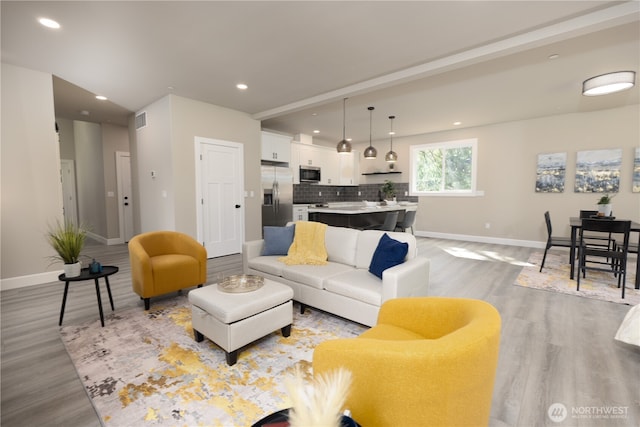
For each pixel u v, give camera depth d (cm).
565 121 557
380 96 454
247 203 553
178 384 177
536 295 325
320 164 802
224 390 171
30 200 365
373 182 857
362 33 274
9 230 352
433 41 288
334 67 347
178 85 405
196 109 473
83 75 371
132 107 506
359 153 883
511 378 183
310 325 254
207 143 490
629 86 336
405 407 96
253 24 259
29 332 240
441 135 713
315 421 74
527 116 571
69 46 298
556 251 555
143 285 278
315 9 237
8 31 270
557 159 566
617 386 174
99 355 207
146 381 179
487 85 407
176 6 233
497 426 146
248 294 216
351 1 227
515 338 231
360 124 643
